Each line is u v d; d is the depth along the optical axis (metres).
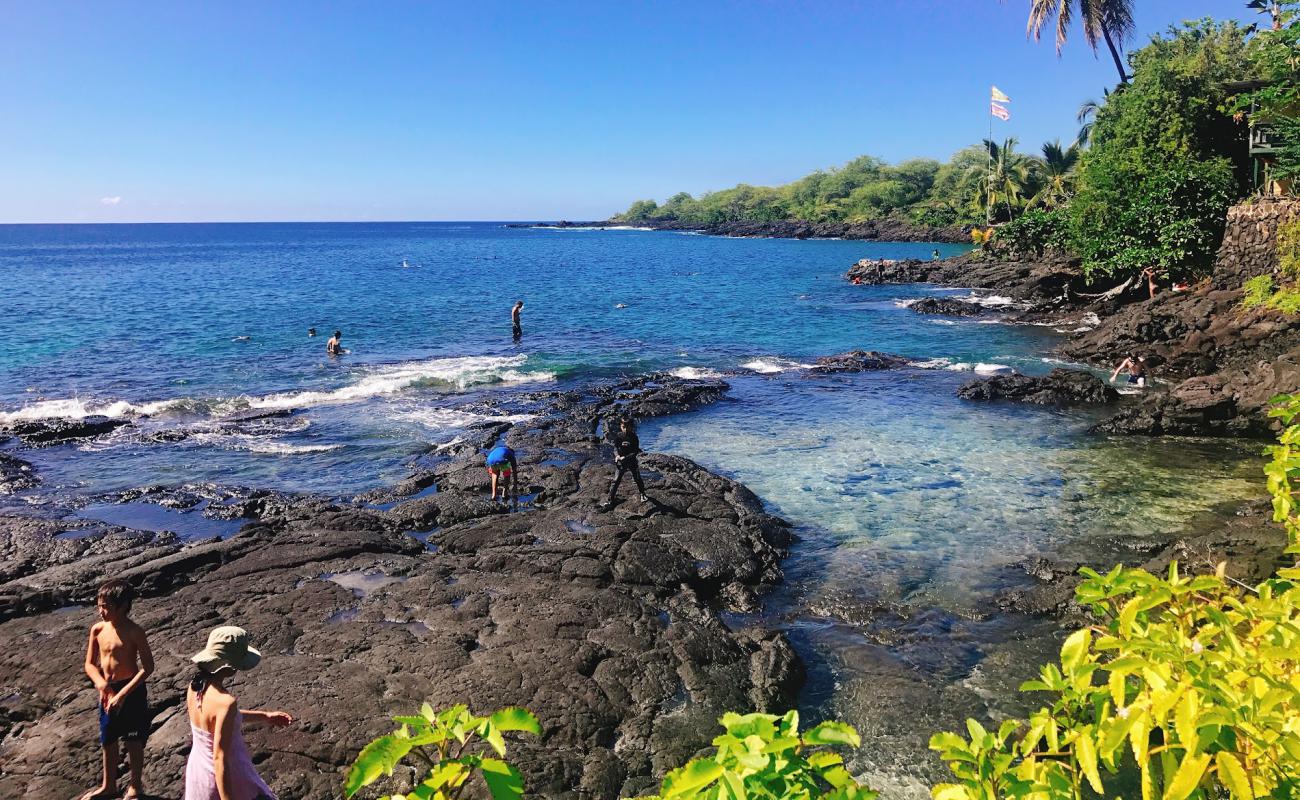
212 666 4.71
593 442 15.91
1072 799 2.21
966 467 14.55
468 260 84.94
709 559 10.33
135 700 5.75
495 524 11.37
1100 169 31.14
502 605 8.84
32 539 11.06
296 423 17.81
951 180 117.00
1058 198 65.62
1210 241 27.25
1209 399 16.34
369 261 83.25
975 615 9.12
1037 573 10.04
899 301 42.03
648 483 13.17
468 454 14.99
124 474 14.45
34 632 8.23
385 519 11.76
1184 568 9.41
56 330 30.80
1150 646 2.21
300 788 5.91
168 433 16.83
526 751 6.46
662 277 59.72
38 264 76.88
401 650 7.79
